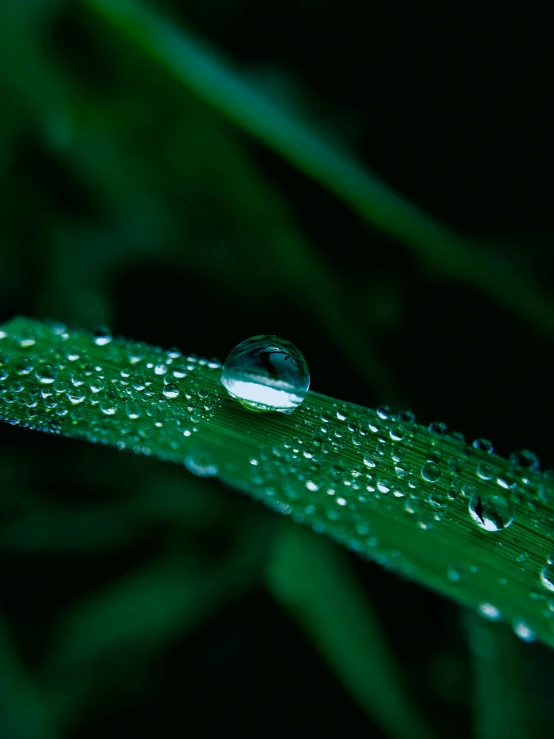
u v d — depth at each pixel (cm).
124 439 8
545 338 9
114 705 9
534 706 9
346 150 9
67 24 9
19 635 9
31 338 8
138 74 9
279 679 9
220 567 10
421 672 9
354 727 9
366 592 9
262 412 8
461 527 7
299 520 8
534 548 7
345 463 8
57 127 9
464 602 7
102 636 9
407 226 9
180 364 8
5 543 9
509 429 9
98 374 8
